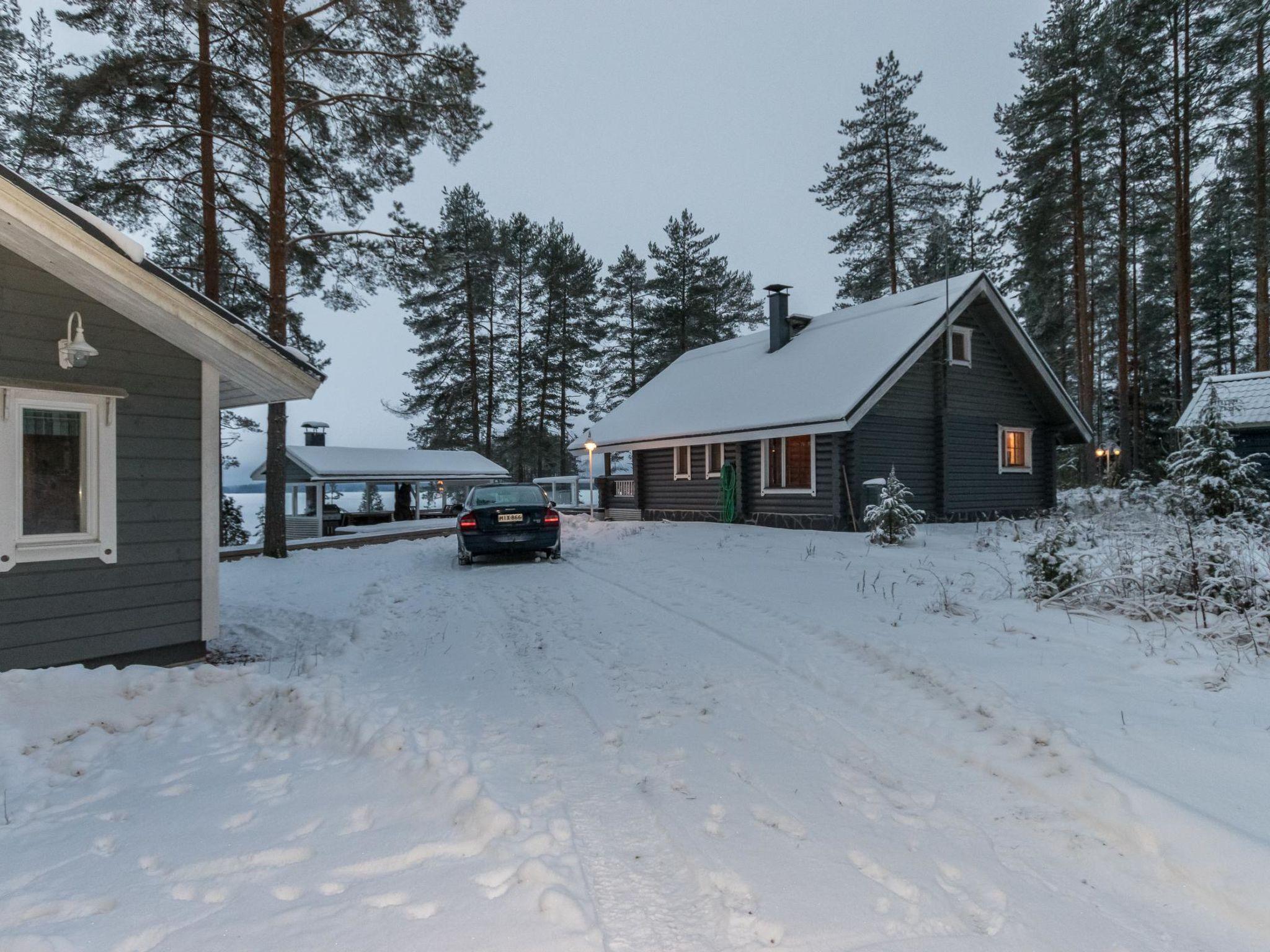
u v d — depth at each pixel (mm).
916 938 2152
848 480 15445
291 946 2068
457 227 37469
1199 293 34969
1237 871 2371
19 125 12984
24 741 4023
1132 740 3465
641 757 3672
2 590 4906
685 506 20750
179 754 4008
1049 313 27438
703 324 42594
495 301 40938
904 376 16844
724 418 18219
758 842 2756
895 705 4285
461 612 8062
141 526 5703
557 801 3111
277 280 13344
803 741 3850
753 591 8219
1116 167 22719
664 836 2812
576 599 8578
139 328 5746
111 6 12422
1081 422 19125
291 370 6402
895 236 30984
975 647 5297
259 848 2742
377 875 2508
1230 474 8789
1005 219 23938
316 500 29328
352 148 14539
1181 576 6281
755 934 2164
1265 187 19672
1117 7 20156
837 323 20453
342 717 4273
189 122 13781
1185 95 20312
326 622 7836
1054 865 2584
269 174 13719
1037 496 19750
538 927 2133
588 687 4965
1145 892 2400
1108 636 5492
